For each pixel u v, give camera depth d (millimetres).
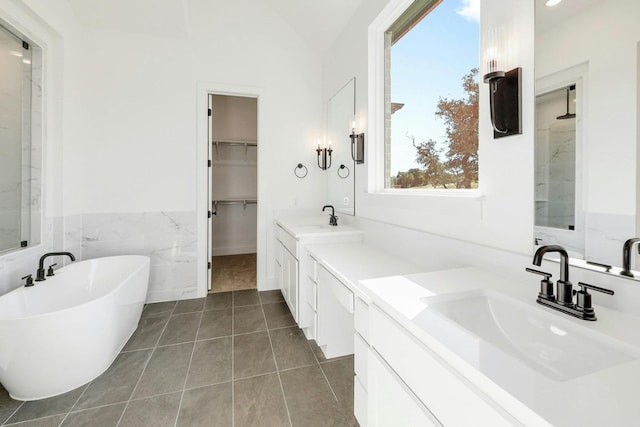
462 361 626
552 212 986
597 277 864
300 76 3309
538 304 878
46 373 1501
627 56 761
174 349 2047
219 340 2178
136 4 2369
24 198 2152
